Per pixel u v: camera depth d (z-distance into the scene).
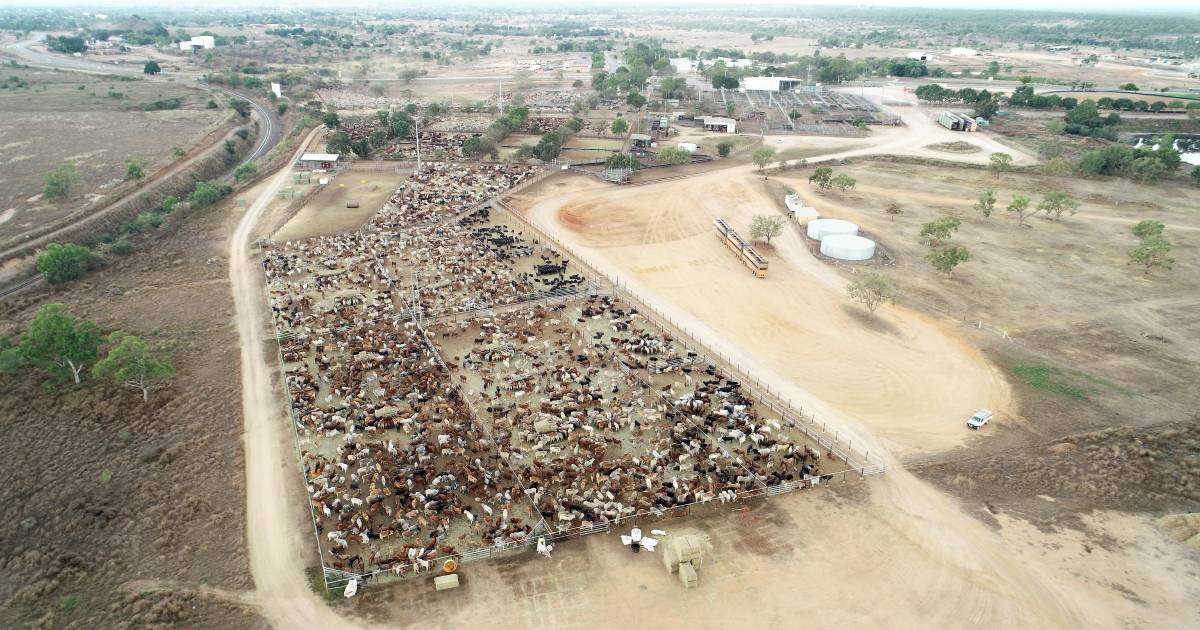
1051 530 68.88
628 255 142.00
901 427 86.62
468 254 137.62
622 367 97.62
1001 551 66.38
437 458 77.88
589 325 111.00
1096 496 73.25
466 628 57.97
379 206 167.12
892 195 181.88
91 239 144.88
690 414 87.38
